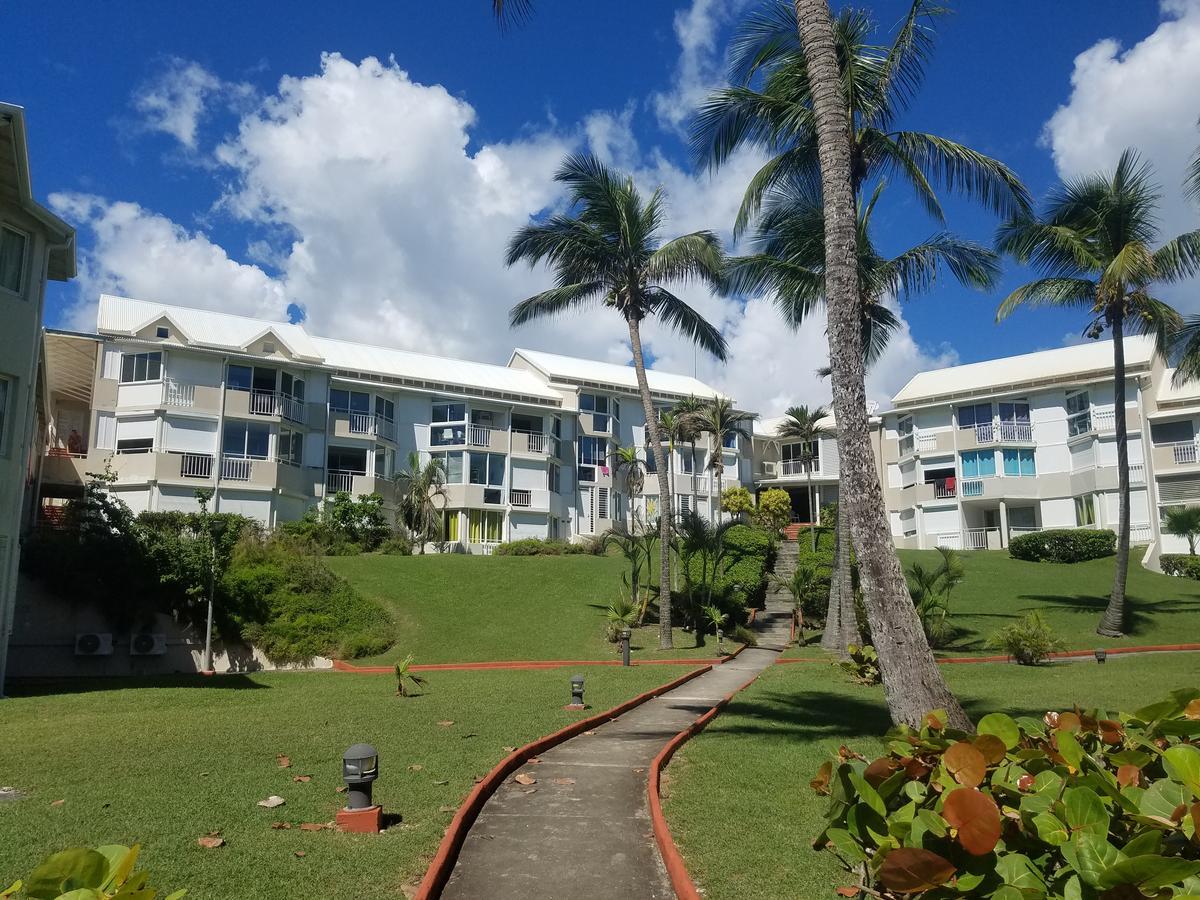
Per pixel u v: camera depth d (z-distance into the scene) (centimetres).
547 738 1009
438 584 2850
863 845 338
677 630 2712
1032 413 4431
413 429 4256
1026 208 1489
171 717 1204
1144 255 2120
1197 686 1484
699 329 2536
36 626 2022
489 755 911
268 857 556
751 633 2738
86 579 2055
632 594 2803
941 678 855
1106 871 263
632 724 1198
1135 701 1308
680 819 682
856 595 2353
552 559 3366
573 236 2359
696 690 1650
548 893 539
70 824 618
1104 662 2042
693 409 5047
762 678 1839
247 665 2208
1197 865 250
